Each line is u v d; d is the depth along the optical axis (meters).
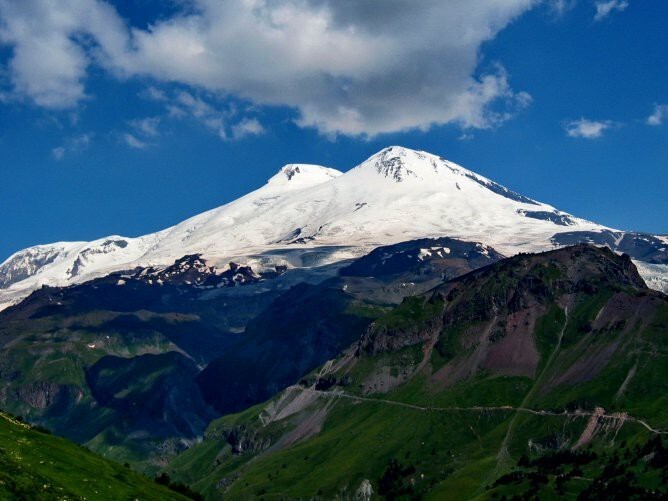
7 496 190.25
